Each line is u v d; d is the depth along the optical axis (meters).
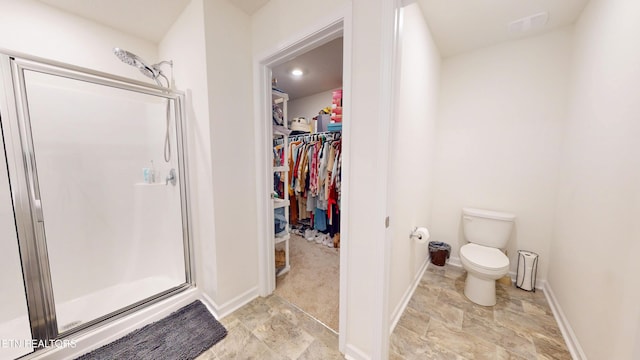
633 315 0.86
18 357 1.12
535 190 1.93
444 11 1.60
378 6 0.98
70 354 1.20
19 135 1.18
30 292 1.21
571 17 1.64
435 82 2.08
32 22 1.49
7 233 1.29
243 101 1.62
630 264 0.90
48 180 1.57
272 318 1.56
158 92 1.54
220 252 1.55
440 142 2.35
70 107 1.64
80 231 1.69
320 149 2.80
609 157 1.10
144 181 1.93
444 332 1.44
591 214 1.24
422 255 2.15
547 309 1.66
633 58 0.96
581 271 1.30
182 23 1.59
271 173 1.78
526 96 1.93
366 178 1.08
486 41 1.98
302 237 3.24
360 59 1.06
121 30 1.82
